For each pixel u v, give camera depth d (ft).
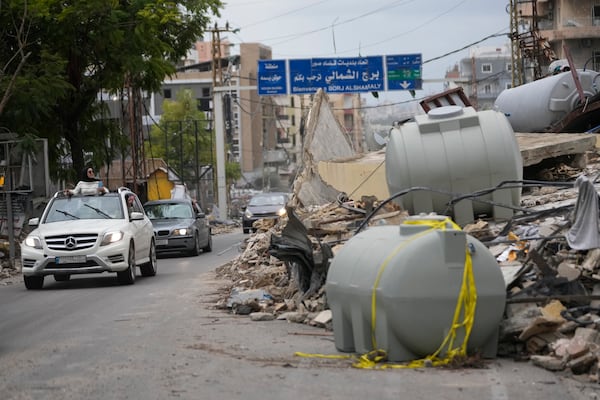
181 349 40.98
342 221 63.77
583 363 33.37
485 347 35.83
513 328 36.63
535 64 196.34
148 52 137.59
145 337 45.19
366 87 213.66
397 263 34.30
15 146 109.09
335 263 39.04
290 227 52.75
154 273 87.56
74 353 40.81
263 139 545.85
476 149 57.93
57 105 131.64
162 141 379.96
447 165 57.93
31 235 77.77
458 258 34.30
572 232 43.11
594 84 108.78
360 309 36.22
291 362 36.99
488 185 57.98
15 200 112.16
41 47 129.18
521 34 195.83
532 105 110.52
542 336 36.14
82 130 149.69
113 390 32.01
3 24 124.88
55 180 146.72
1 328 51.42
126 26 132.77
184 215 122.01
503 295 34.86
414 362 34.91
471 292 34.19
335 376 33.65
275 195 181.68
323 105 137.59
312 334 45.01
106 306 60.80
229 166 399.65
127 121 210.38
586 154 85.97
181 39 147.74
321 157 132.57
